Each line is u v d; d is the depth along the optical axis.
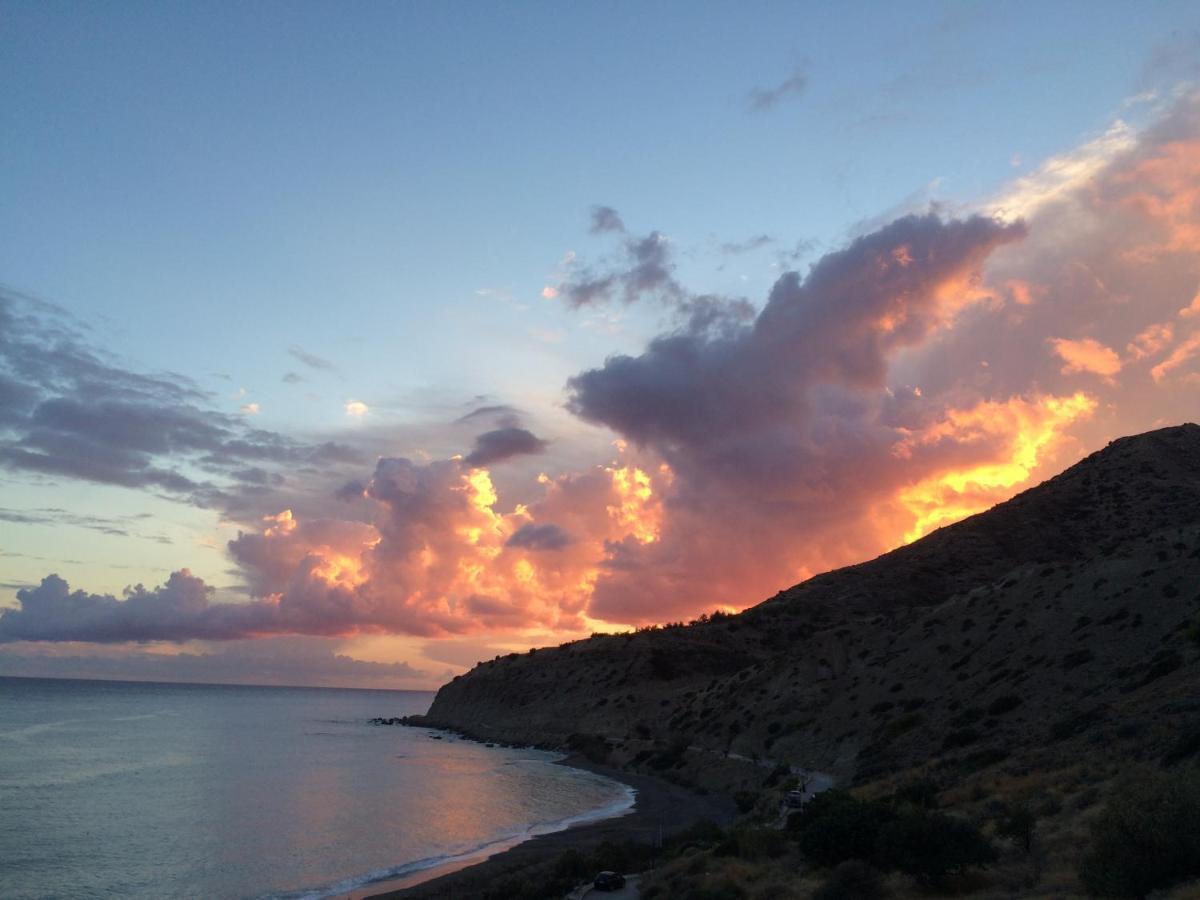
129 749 128.25
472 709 187.50
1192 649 44.97
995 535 129.50
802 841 31.50
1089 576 67.31
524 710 160.25
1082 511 125.75
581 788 92.38
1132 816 19.27
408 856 57.62
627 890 38.97
